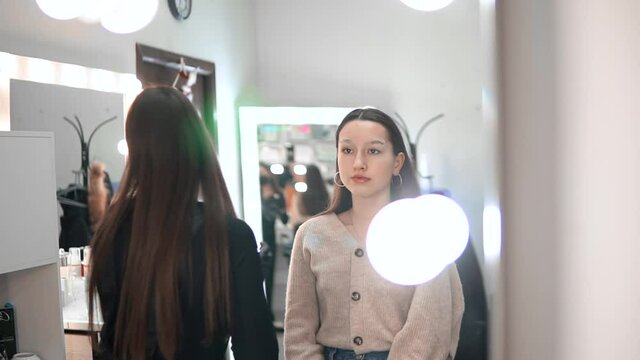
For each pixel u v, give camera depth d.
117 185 2.00
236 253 1.00
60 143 1.77
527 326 0.94
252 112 2.85
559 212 0.91
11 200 1.40
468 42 2.71
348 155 1.41
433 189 2.75
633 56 0.84
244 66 2.91
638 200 0.86
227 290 0.98
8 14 1.60
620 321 0.88
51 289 1.54
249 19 2.98
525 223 0.92
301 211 2.83
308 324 1.32
